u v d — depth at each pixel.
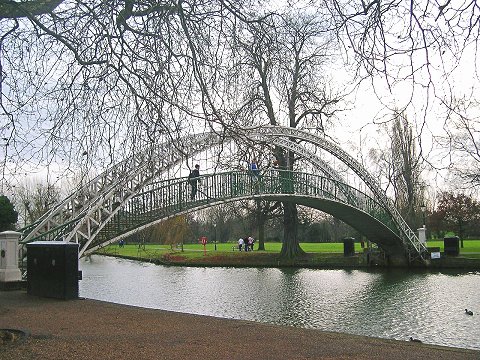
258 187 26.53
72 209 19.86
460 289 25.92
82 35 8.76
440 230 58.34
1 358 7.86
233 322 11.60
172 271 38.81
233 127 8.89
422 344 9.55
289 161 31.81
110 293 25.86
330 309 21.05
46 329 10.41
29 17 8.28
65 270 14.89
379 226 36.00
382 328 17.09
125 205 20.94
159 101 8.60
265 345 9.20
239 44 9.50
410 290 26.12
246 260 42.69
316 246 55.28
